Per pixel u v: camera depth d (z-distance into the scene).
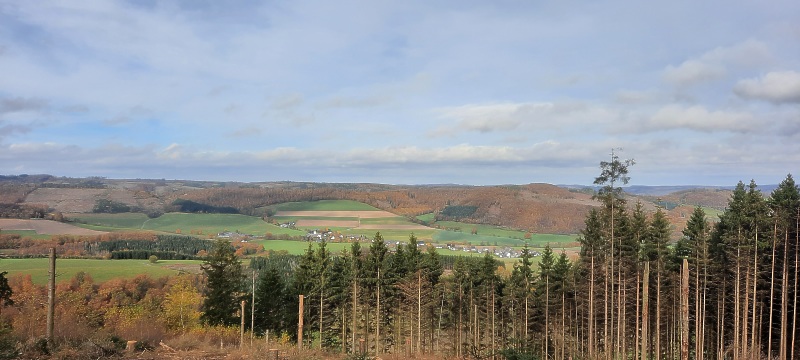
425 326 51.62
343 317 49.19
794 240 36.47
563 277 46.56
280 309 48.94
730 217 39.69
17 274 61.09
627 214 38.19
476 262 55.09
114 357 19.72
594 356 38.66
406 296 49.59
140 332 28.94
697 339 36.66
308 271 50.06
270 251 105.06
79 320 39.16
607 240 37.28
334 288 49.56
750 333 38.94
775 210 35.38
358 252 52.16
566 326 47.50
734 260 35.81
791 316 37.22
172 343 23.94
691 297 40.94
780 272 36.50
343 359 23.48
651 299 40.50
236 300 45.34
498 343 48.22
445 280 56.28
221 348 23.17
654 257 39.78
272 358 21.55
